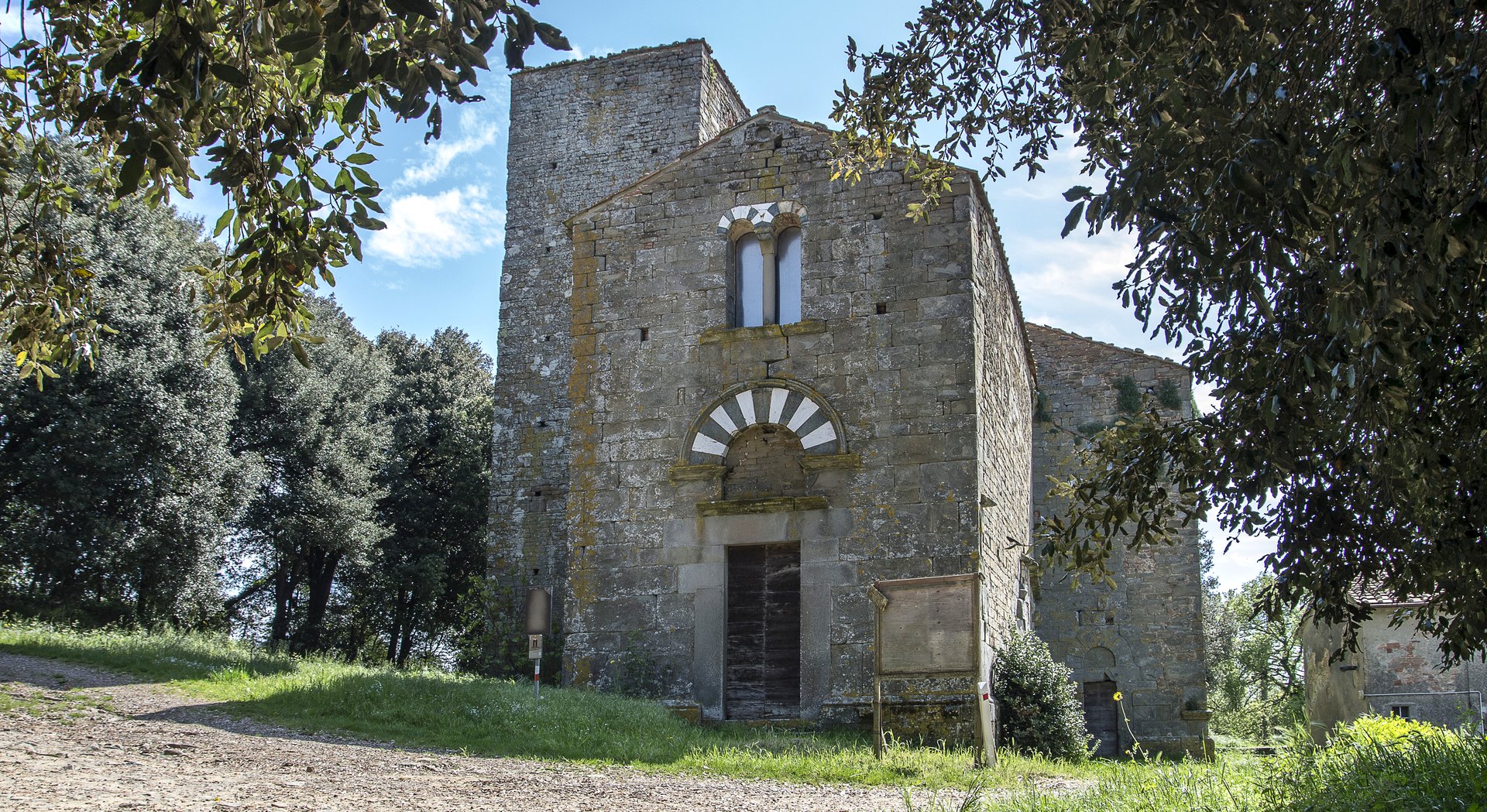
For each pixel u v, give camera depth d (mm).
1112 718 25078
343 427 37500
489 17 6898
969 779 12188
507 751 13156
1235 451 8336
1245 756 13469
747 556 19359
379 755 12031
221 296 9516
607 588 19578
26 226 9555
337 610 40062
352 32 6609
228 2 7941
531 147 31828
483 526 41719
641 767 12461
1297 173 6852
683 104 30875
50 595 27250
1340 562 9445
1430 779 8297
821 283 19703
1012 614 21594
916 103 11977
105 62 8055
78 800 8031
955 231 19281
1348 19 7461
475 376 47031
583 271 21062
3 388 26094
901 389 18922
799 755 13664
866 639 18125
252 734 12906
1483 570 8586
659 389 20141
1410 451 8008
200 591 29891
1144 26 7801
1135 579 25609
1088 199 7789
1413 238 6402
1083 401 27688
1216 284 8227
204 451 29453
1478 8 6184
